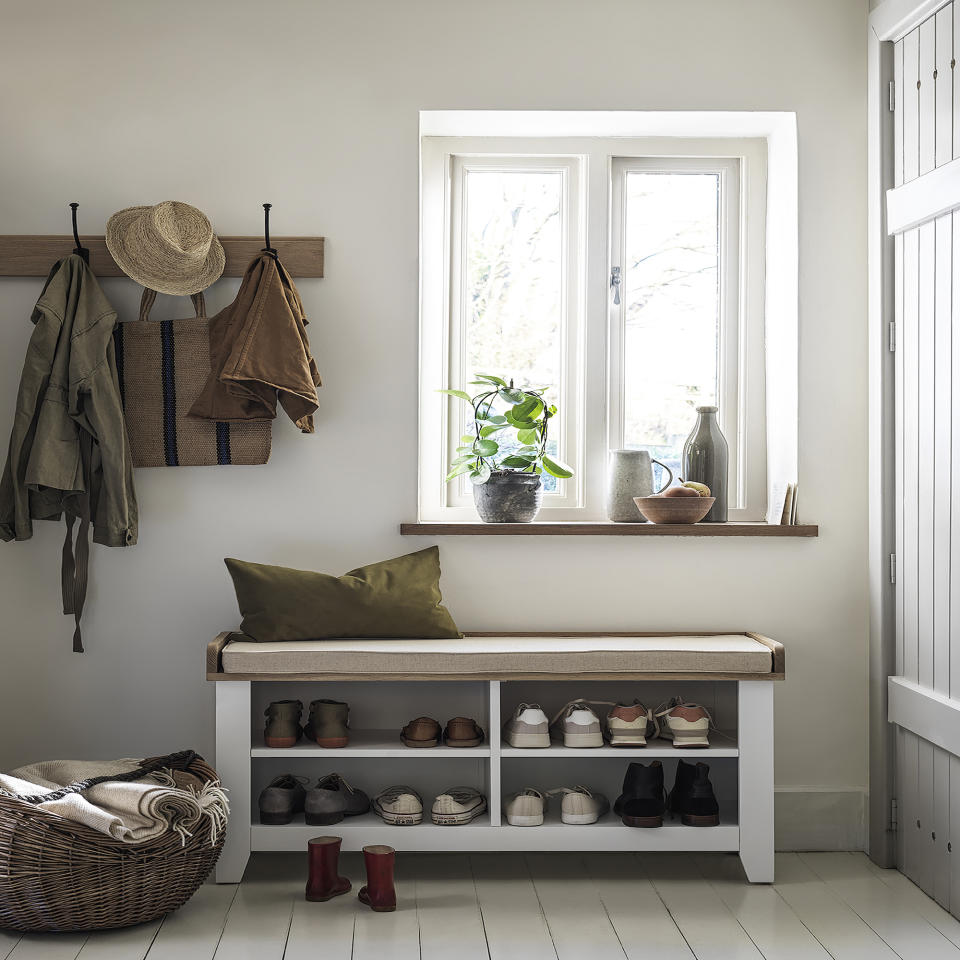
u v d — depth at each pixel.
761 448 3.11
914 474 2.60
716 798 2.83
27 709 2.80
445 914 2.33
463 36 2.86
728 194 3.12
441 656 2.49
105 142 2.83
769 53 2.88
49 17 2.83
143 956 2.10
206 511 2.82
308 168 2.85
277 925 2.26
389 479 2.85
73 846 2.11
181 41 2.84
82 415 2.68
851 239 2.88
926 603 2.52
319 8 2.86
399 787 2.64
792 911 2.37
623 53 2.87
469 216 3.13
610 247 3.12
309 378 2.62
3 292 2.80
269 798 2.53
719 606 2.86
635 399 3.14
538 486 2.88
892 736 2.72
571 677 2.50
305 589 2.63
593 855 2.76
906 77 2.66
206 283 2.73
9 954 2.12
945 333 2.41
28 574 2.81
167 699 2.81
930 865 2.49
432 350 3.08
